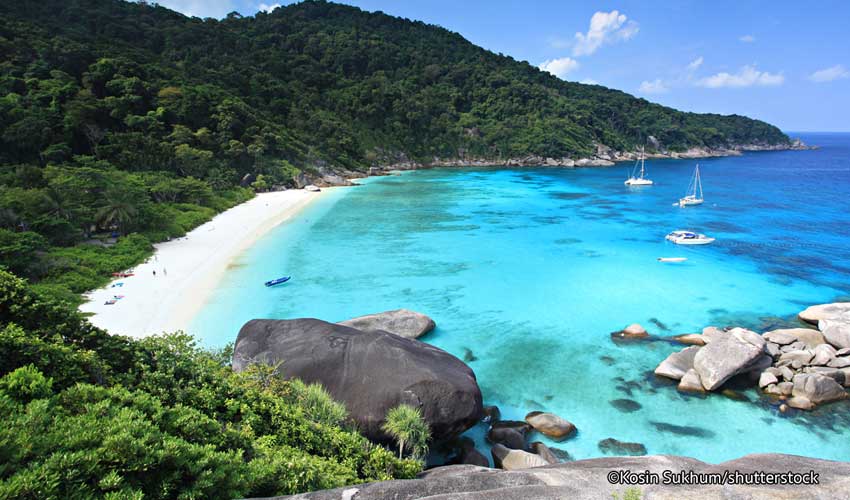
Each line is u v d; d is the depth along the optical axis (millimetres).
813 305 32594
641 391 22344
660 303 33469
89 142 74125
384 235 54156
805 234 54844
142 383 12492
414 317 28641
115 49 102938
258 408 13523
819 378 20641
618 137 197000
